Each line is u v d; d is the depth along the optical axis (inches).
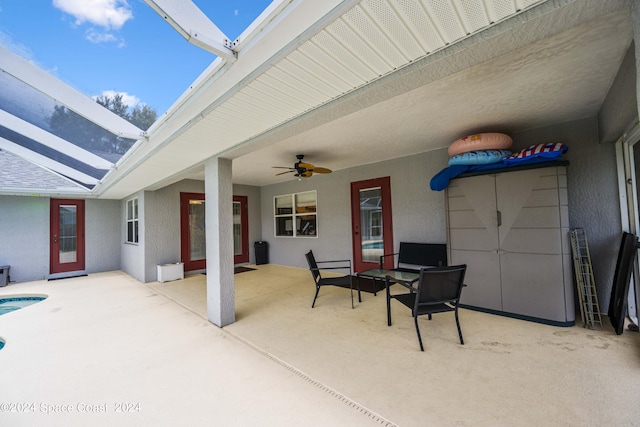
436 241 187.8
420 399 72.7
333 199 251.6
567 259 117.1
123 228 298.5
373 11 48.3
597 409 66.8
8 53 97.9
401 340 108.6
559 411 66.6
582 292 118.9
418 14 49.1
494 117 127.1
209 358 99.3
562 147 117.3
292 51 59.1
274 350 103.5
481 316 131.0
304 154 185.5
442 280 103.3
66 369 93.1
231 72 69.8
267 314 144.1
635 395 71.2
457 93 101.5
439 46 58.2
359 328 122.0
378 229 220.8
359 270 233.8
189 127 100.0
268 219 317.4
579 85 98.3
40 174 257.4
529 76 90.7
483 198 136.2
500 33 52.4
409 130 142.5
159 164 153.1
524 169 125.6
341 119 124.2
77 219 279.0
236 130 104.3
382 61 63.2
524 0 45.9
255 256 309.3
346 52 59.9
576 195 131.7
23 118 153.0
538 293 121.8
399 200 205.6
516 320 125.0
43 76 107.3
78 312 155.3
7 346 112.0
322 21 51.1
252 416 68.8
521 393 73.7
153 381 85.3
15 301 204.1
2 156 244.5
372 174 221.9
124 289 210.2
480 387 76.9
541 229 121.9
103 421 68.2
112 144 171.6
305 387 80.4
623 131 109.6
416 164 195.8
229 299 133.7
